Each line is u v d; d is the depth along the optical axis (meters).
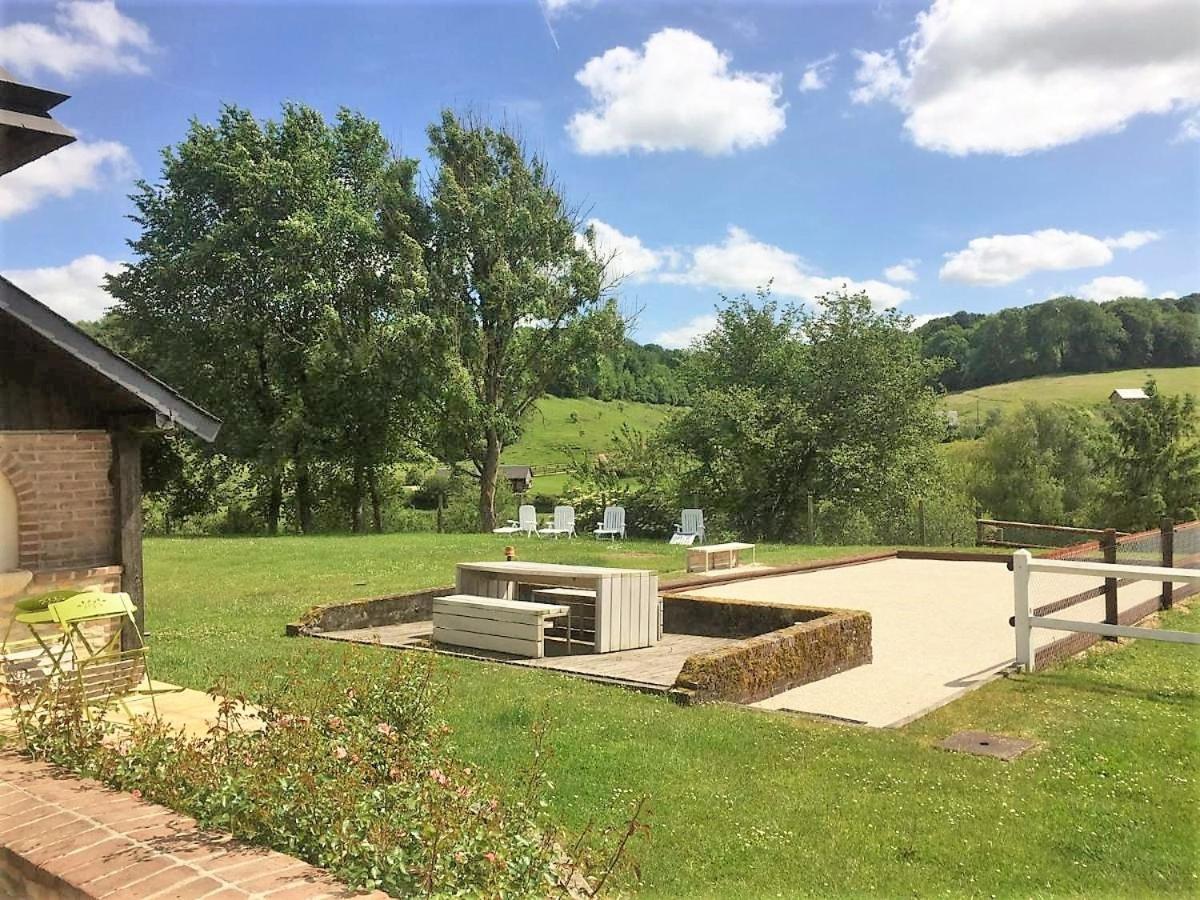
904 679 8.84
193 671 8.11
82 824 3.38
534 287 32.22
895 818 4.89
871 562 20.19
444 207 31.27
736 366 36.06
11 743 4.72
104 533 7.41
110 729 4.74
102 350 6.70
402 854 2.98
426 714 5.11
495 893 2.98
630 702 7.32
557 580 10.02
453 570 16.94
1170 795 5.29
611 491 32.91
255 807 3.35
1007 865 4.33
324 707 4.71
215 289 30.83
